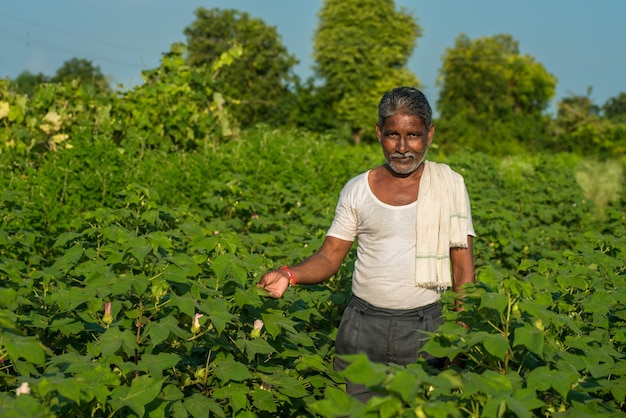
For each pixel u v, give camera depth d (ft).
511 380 8.57
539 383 8.36
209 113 44.34
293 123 158.10
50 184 26.73
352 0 203.92
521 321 9.05
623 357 11.68
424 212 10.80
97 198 27.63
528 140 186.19
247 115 172.04
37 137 34.42
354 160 47.83
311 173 39.63
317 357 12.30
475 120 225.35
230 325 12.05
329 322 16.22
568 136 181.06
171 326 10.41
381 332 11.02
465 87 249.14
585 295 13.78
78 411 8.87
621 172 78.28
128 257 11.65
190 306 10.59
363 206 11.16
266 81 189.16
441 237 10.89
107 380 8.98
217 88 46.32
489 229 27.96
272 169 36.55
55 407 8.16
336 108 189.57
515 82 257.14
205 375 11.30
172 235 15.29
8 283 14.40
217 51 192.85
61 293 11.39
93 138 31.22
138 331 10.92
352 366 6.29
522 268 14.49
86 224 17.08
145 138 39.29
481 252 25.77
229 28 200.44
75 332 11.54
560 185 44.04
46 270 14.29
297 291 15.83
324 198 32.07
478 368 10.03
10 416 6.91
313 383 12.26
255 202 27.84
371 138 188.14
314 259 11.70
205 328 11.51
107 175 28.66
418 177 11.05
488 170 48.14
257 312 12.14
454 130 180.14
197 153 39.52
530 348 8.30
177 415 9.96
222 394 10.84
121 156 30.73
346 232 11.50
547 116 237.66
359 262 11.37
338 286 17.28
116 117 39.70
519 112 255.09
